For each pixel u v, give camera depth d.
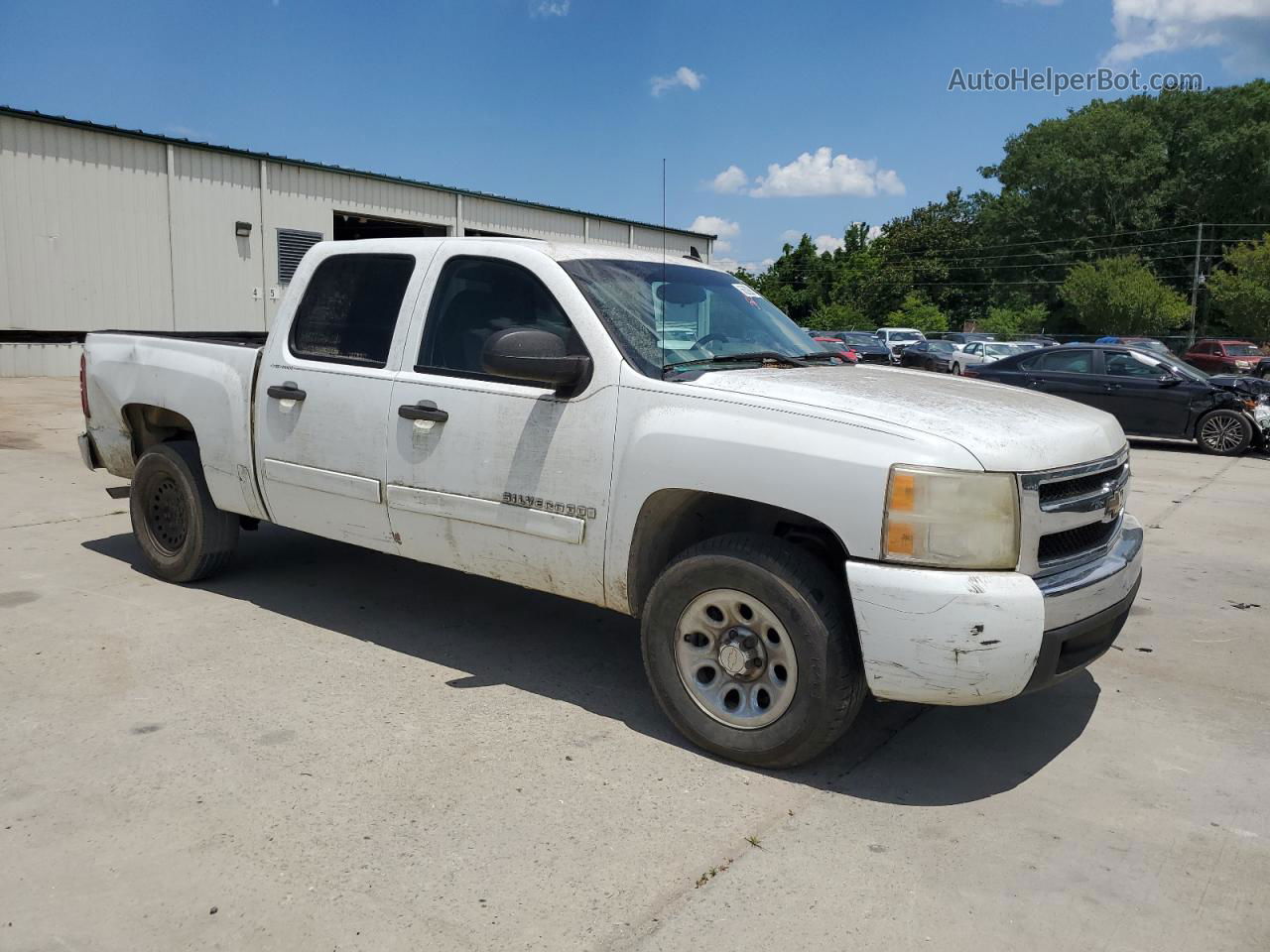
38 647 4.48
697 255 4.98
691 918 2.62
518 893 2.70
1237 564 6.89
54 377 19.41
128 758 3.42
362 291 4.59
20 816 3.03
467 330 4.19
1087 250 76.56
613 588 3.76
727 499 3.58
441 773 3.39
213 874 2.76
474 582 5.75
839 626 3.26
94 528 6.84
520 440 3.90
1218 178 75.06
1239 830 3.18
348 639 4.72
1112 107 78.75
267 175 22.50
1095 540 3.60
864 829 3.11
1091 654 3.47
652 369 3.71
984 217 83.56
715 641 3.53
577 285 3.93
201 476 5.26
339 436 4.48
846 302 77.44
